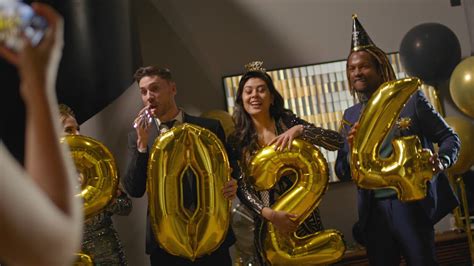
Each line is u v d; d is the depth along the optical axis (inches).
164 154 128.3
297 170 138.0
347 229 230.4
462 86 216.4
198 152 129.5
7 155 23.7
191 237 128.7
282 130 143.4
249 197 136.6
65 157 25.5
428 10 243.3
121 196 143.7
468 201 222.4
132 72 198.8
